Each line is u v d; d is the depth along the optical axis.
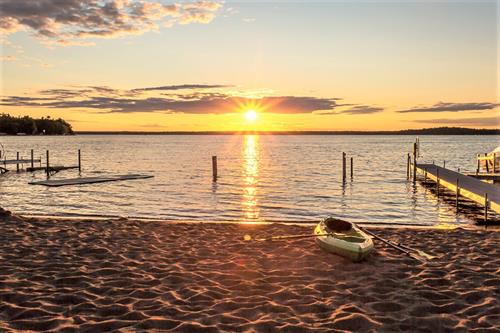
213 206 23.02
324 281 8.34
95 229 13.10
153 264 9.40
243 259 9.93
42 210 21.41
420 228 13.97
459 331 6.04
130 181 34.91
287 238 11.81
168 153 88.81
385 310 6.88
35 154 80.06
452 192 28.66
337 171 45.75
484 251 10.61
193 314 6.62
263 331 6.04
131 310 6.75
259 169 48.78
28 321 6.25
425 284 8.15
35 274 8.53
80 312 6.68
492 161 38.12
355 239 10.63
